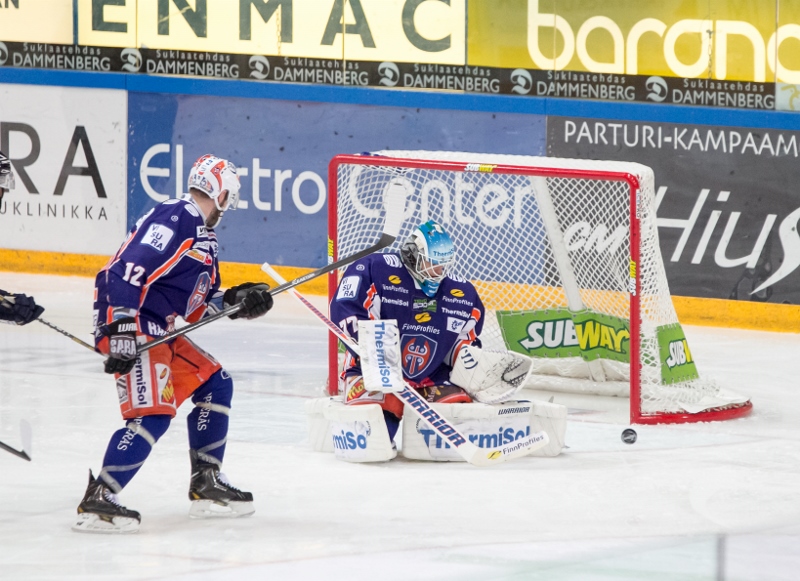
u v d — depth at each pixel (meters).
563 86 33.94
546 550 13.58
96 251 36.91
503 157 24.03
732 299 32.62
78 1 36.38
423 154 24.08
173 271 14.25
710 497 16.22
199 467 14.89
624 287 23.84
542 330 24.56
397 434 20.47
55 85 36.75
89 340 28.08
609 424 21.23
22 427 14.07
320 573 12.65
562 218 24.20
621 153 33.47
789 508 15.66
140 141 36.50
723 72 32.59
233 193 14.66
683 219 32.91
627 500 16.00
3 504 15.41
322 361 26.38
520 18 34.00
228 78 35.84
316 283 35.56
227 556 13.23
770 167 32.19
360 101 35.25
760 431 20.73
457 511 15.32
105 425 20.02
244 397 22.75
